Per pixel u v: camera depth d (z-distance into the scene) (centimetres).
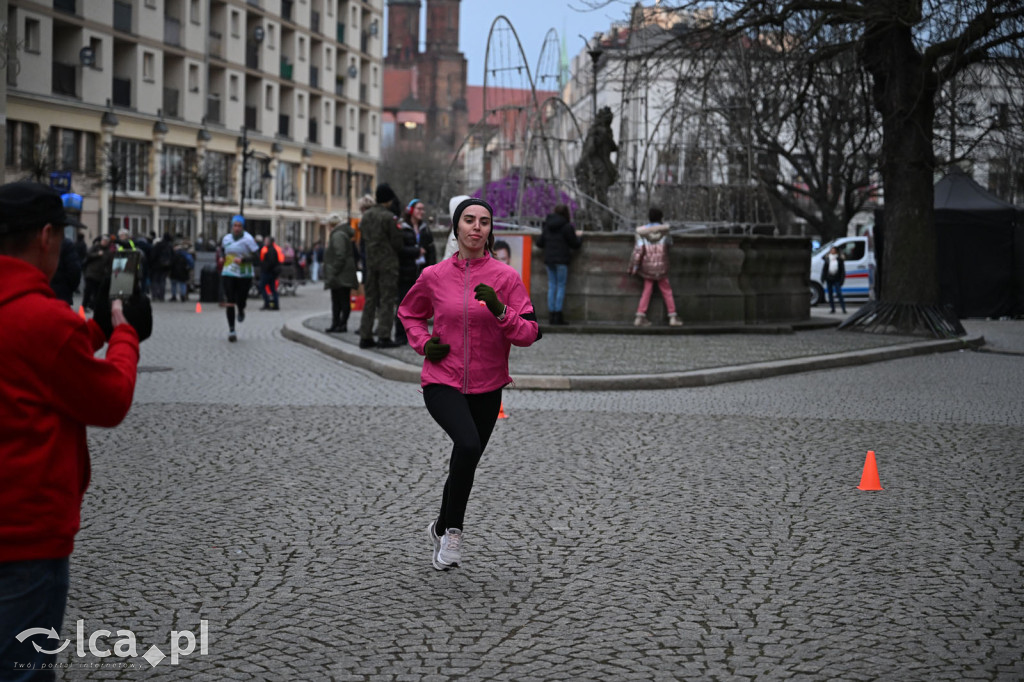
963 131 3231
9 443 294
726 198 2361
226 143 5791
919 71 2078
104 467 833
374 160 8138
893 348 1794
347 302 1953
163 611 509
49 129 4325
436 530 584
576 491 775
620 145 2439
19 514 292
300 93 6781
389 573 576
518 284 590
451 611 515
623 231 2217
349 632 484
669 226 2023
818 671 441
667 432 1030
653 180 2353
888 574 581
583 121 2611
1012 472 860
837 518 706
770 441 990
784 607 525
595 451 930
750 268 2155
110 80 4709
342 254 1925
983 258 2852
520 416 1112
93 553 602
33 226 304
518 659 452
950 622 503
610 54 2450
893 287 2130
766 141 3341
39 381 295
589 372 1402
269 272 2873
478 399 590
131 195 4900
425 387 589
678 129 2336
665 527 678
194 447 920
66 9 4394
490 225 584
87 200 4562
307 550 616
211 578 561
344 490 769
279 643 468
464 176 2464
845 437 1015
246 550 614
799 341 1909
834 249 3061
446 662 448
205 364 1538
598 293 2039
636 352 1666
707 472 849
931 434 1035
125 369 312
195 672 434
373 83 8106
